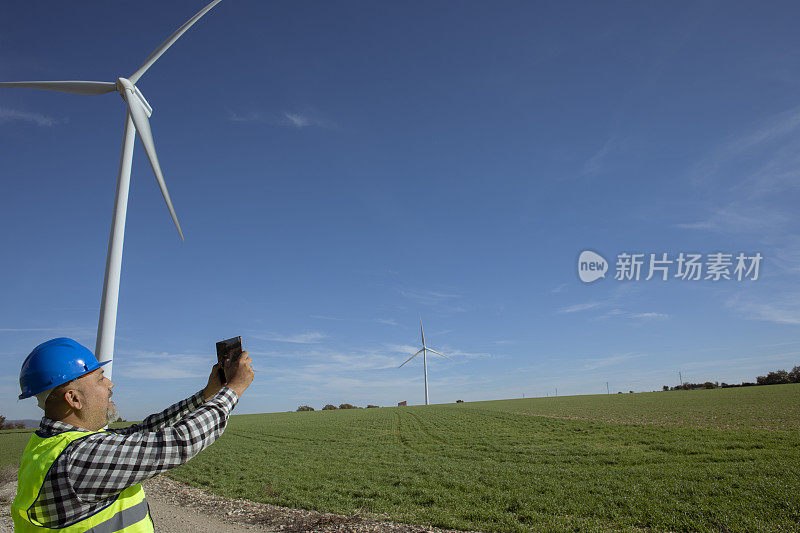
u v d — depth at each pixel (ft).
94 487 6.53
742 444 86.33
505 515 47.80
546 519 46.32
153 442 6.73
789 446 81.41
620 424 133.90
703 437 98.63
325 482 70.59
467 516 48.06
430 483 66.03
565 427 136.98
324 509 52.54
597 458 83.51
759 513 44.83
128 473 6.53
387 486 65.77
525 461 85.25
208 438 7.02
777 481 55.36
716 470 64.18
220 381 8.61
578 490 57.67
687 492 53.88
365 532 42.24
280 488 67.15
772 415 129.90
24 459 7.32
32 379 7.58
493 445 108.78
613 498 53.01
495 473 72.23
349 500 57.47
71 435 7.26
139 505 8.02
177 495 65.21
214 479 78.18
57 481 6.53
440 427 159.43
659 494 53.36
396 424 180.04
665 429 115.85
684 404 188.24
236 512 52.42
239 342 8.56
